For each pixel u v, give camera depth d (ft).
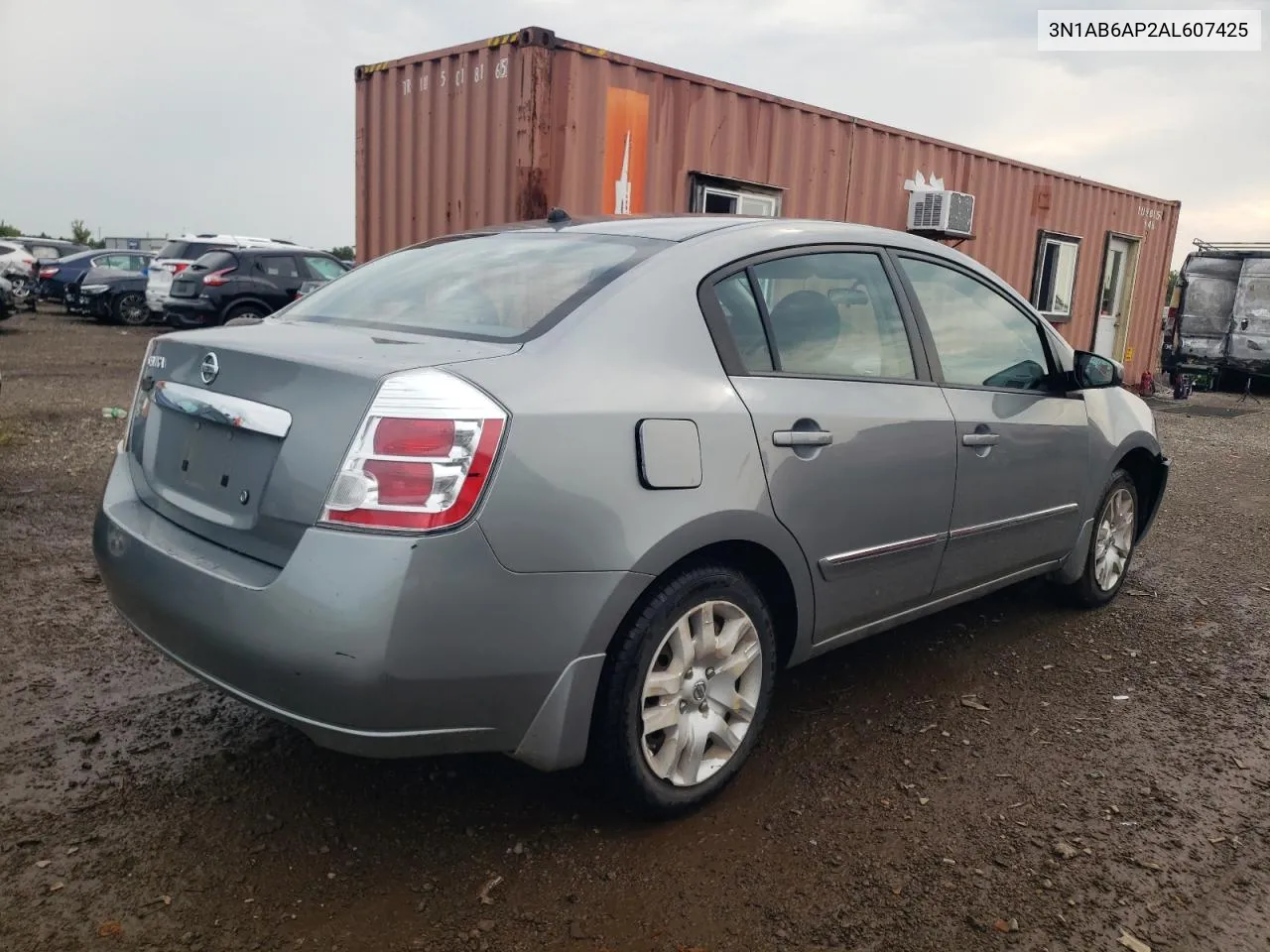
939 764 10.18
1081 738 10.88
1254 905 8.02
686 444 8.18
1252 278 54.44
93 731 10.16
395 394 6.96
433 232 25.12
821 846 8.63
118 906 7.50
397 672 6.82
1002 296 12.62
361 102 27.07
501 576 7.11
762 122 26.05
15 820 8.55
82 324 66.13
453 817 8.88
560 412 7.43
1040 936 7.54
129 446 9.54
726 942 7.37
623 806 8.57
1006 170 35.24
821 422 9.39
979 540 11.77
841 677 12.32
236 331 8.95
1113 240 44.01
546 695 7.60
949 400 11.10
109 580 8.68
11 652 11.98
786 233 10.11
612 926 7.50
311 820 8.75
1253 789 9.88
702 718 8.90
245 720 10.55
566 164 21.91
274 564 7.27
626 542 7.72
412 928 7.39
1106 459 14.07
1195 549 19.25
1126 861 8.56
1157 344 49.19
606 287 8.51
